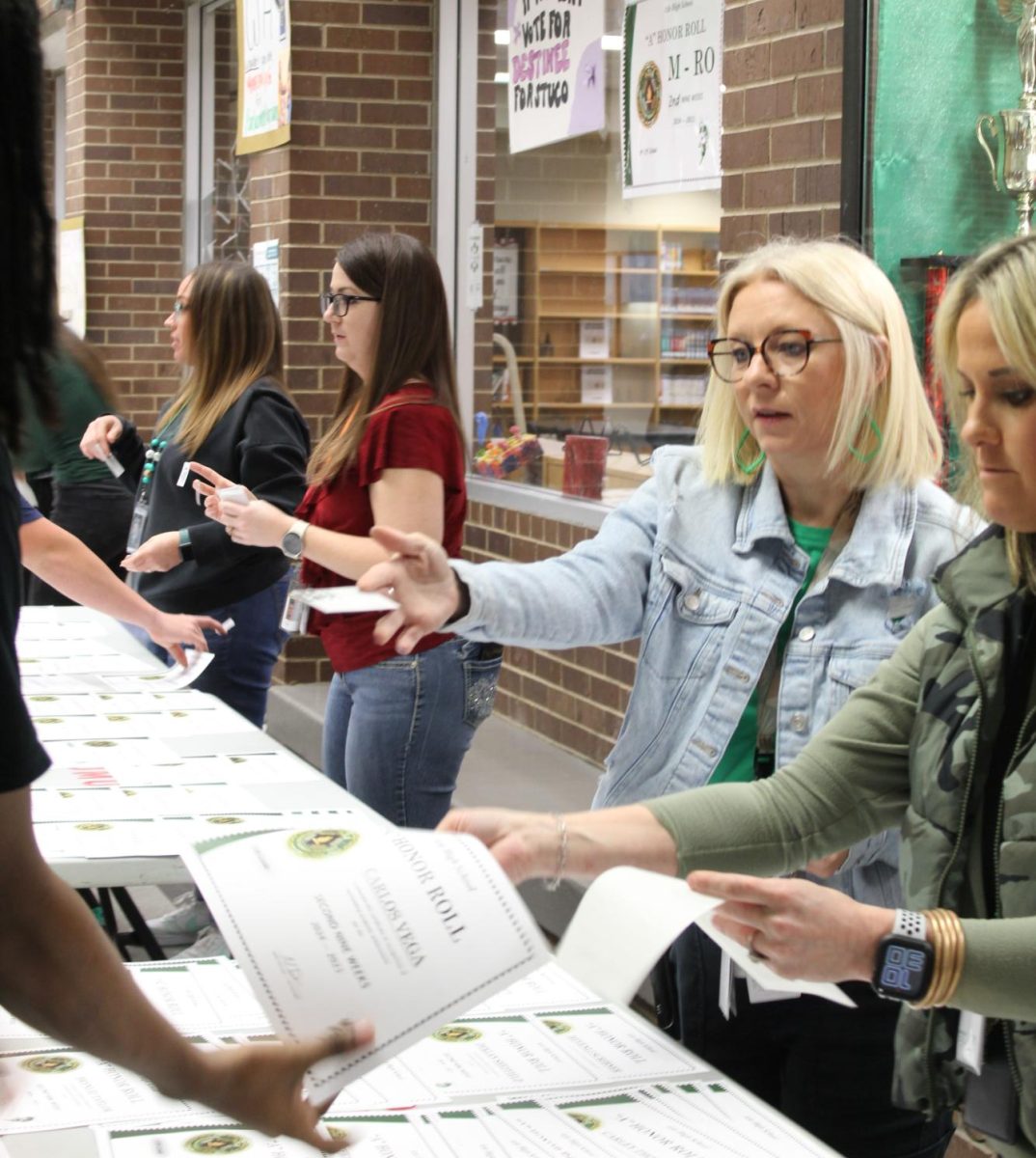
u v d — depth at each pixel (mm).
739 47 4441
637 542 2365
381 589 2086
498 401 6773
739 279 2273
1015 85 3824
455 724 3379
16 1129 1565
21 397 1259
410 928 1410
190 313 4254
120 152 10461
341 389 3561
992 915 1712
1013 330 1533
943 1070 1727
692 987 2223
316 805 2617
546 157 6289
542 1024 1883
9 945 1256
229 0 9578
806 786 1903
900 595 2201
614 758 2377
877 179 3945
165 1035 1298
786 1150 1552
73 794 2658
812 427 2188
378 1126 1591
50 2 11008
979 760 1710
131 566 3992
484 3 6777
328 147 7125
